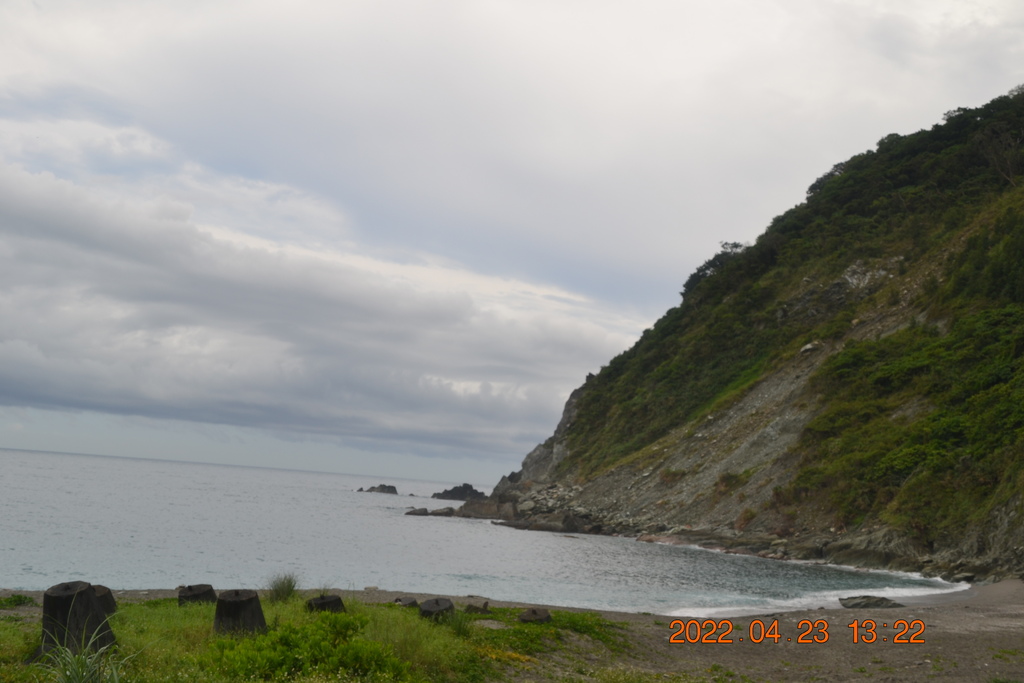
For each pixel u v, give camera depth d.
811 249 111.38
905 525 52.34
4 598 21.12
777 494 66.25
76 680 8.88
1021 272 69.62
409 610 18.47
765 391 88.25
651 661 17.73
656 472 89.06
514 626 18.75
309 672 11.54
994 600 34.75
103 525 61.72
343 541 64.06
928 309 79.44
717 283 121.00
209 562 44.25
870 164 126.12
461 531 84.69
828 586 42.00
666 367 112.38
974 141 109.50
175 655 11.88
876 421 66.75
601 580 43.34
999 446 52.00
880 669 17.45
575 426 121.12
